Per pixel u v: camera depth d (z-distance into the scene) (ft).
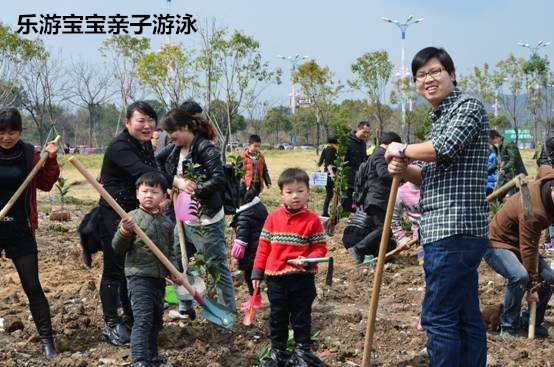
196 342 14.89
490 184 35.12
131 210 14.65
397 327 16.38
